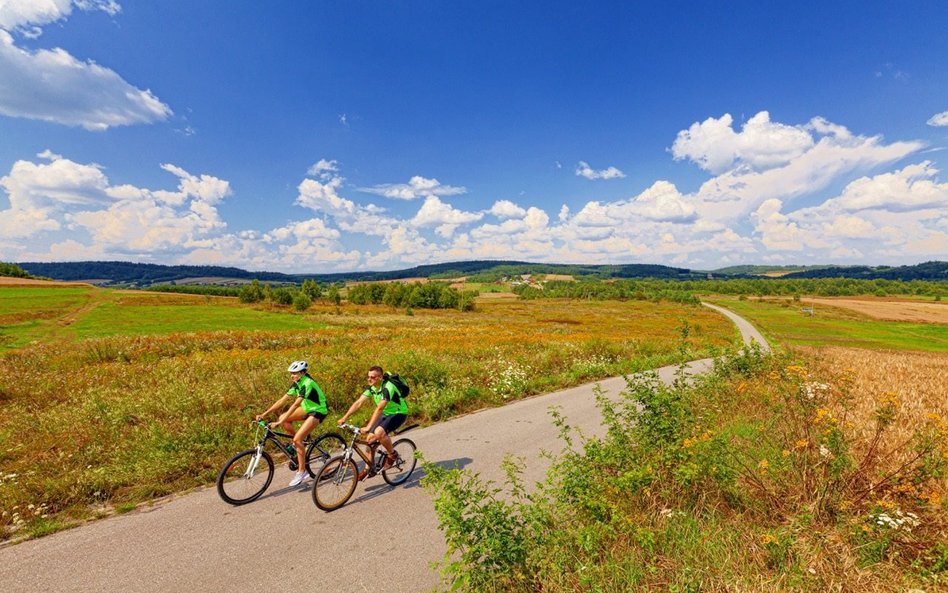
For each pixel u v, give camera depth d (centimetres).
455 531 378
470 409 1185
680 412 656
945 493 440
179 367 1532
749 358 1424
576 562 391
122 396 1082
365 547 495
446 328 4378
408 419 1067
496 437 917
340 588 422
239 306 7562
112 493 625
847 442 523
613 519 414
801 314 9788
